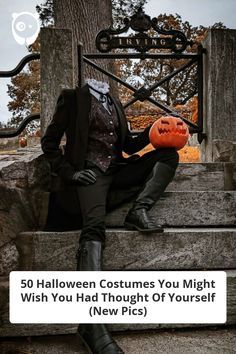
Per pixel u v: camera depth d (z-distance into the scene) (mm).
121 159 2645
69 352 1930
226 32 3551
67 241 2314
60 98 2461
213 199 2678
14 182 2490
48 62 3268
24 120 3303
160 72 13352
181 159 6449
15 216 2371
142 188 2453
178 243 2352
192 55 3785
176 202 2652
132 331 2146
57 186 2418
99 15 7391
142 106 8625
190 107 7746
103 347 1781
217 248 2377
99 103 2520
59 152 2404
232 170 3074
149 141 2725
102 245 2135
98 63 6684
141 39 3824
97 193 2242
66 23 7309
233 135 3543
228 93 3533
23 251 2311
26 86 17281
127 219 2422
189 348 1938
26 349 1972
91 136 2463
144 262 2330
